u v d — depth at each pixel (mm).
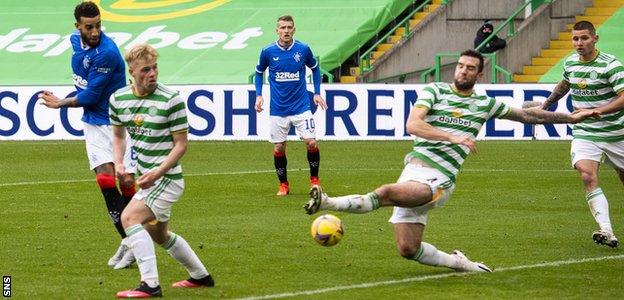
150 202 11703
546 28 40406
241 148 31469
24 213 18500
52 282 12625
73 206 19438
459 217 18109
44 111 34000
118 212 13984
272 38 41375
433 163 12539
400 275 13078
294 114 21688
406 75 40688
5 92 34125
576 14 40938
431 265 12984
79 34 14438
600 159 15547
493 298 11695
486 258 14242
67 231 16516
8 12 44938
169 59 40469
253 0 44000
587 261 13984
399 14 42344
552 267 13555
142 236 11625
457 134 12695
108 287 12344
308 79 33875
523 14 41562
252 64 39594
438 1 43969
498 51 38844
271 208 19312
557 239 15828
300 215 18391
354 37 40625
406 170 12672
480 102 12750
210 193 21516
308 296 11797
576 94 15789
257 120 33406
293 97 21656
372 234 16250
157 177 11531
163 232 11969
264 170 25984
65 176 24500
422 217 12672
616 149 15547
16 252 14648
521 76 39156
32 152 30391
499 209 19109
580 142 15617
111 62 14195
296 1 43500
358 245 15281
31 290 12148
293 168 26438
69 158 28766
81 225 17125
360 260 14125
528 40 39719
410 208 12469
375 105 32969
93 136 14367
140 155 11883
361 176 24594
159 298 11648
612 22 40594
